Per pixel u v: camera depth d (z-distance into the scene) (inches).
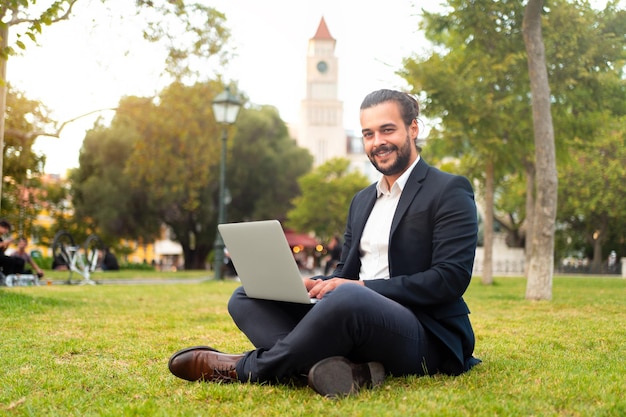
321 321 102.6
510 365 134.0
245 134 1550.2
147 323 228.2
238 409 97.1
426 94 475.8
